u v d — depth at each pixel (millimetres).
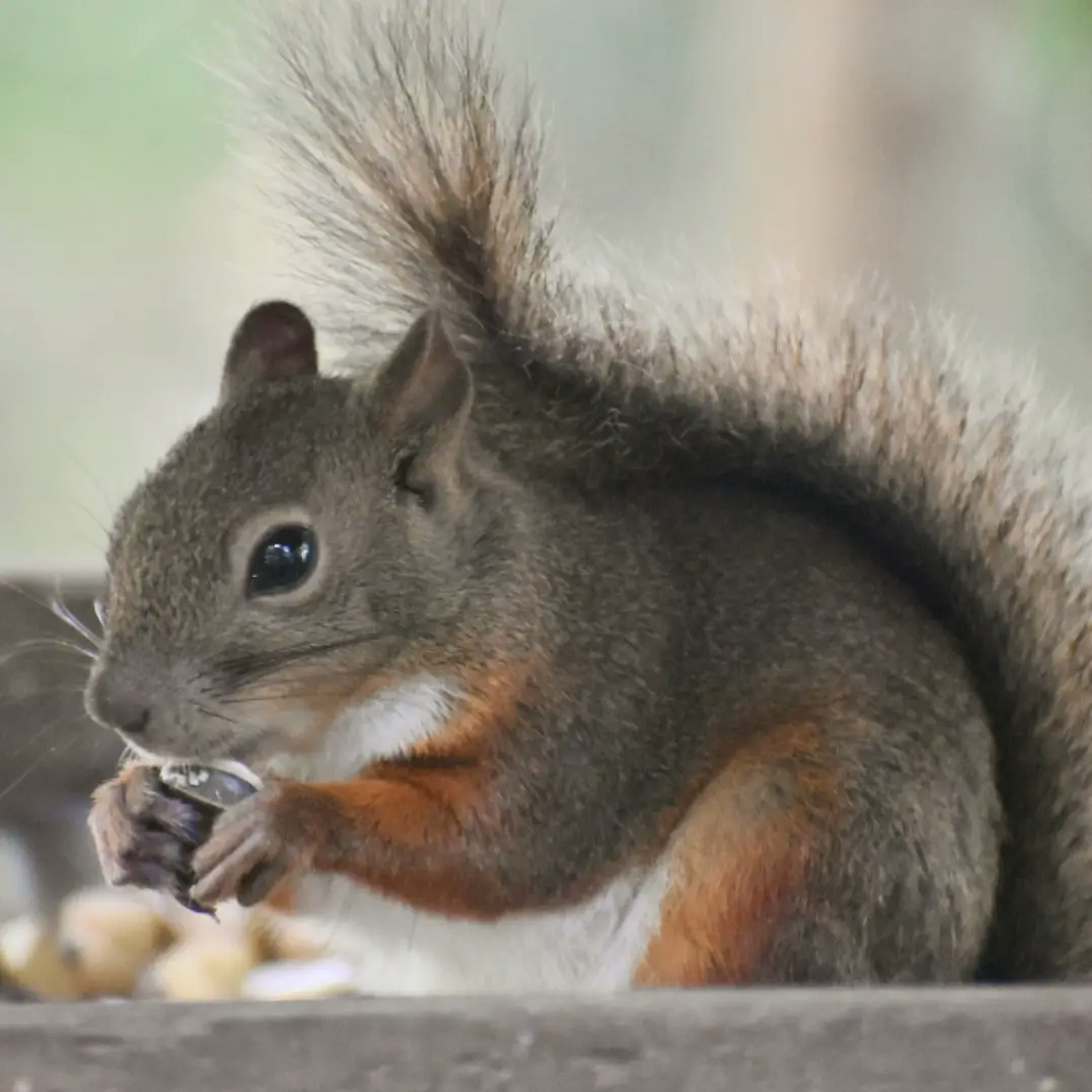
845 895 2451
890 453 2492
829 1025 2393
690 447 2492
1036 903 2477
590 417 2490
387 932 2469
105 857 2463
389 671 2457
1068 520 2490
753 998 2396
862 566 2482
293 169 2508
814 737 2461
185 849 2461
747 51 3574
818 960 2449
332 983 2520
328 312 2506
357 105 2506
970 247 3395
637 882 2467
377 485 2457
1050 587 2486
